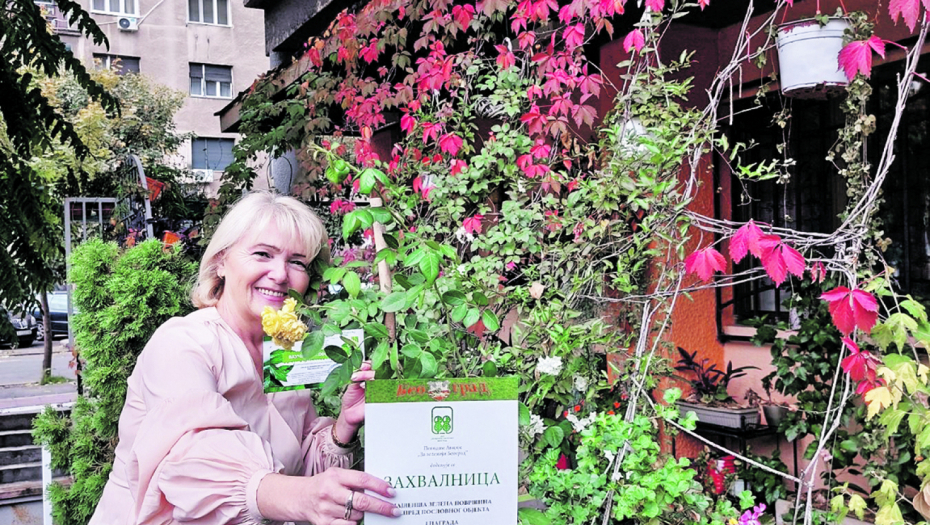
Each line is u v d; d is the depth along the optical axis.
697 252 2.15
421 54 4.92
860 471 3.26
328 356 1.60
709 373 4.09
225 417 1.47
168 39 21.14
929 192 3.50
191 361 1.56
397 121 6.42
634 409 2.26
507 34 3.99
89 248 3.38
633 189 2.52
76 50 19.91
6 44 5.75
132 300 3.25
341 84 4.75
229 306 1.77
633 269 2.64
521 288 2.55
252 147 5.96
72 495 3.42
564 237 2.89
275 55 7.49
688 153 2.56
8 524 6.50
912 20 2.06
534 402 2.26
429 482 1.38
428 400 1.39
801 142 3.97
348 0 5.69
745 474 3.68
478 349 2.36
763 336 3.76
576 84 3.04
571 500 2.11
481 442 1.40
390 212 1.67
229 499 1.34
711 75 3.98
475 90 3.97
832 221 3.85
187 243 6.87
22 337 18.09
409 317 1.78
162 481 1.38
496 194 3.45
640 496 2.02
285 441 1.75
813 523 2.94
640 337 2.37
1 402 10.72
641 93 2.78
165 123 17.19
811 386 3.64
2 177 6.19
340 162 1.86
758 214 4.16
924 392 2.17
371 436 1.37
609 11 2.89
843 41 2.74
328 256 1.90
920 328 2.21
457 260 2.10
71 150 12.25
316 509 1.30
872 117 2.82
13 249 6.25
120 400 3.33
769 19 2.76
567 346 2.31
